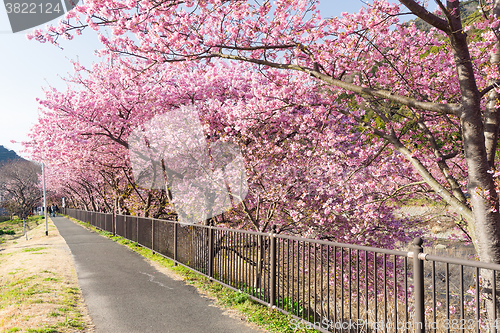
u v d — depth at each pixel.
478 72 6.88
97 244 15.22
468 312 5.76
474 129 4.83
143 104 10.91
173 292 6.75
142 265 9.77
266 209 9.52
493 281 2.71
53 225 33.94
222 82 10.70
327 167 8.19
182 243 9.33
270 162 8.81
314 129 8.89
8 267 9.90
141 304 5.94
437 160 6.59
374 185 7.54
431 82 7.71
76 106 11.49
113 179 19.05
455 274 10.51
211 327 4.82
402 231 8.68
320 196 8.41
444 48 7.43
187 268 8.91
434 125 8.05
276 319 5.02
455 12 4.87
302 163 8.55
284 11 7.07
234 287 6.51
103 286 7.26
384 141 7.80
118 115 11.61
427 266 11.88
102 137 13.04
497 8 5.55
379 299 7.98
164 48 6.77
